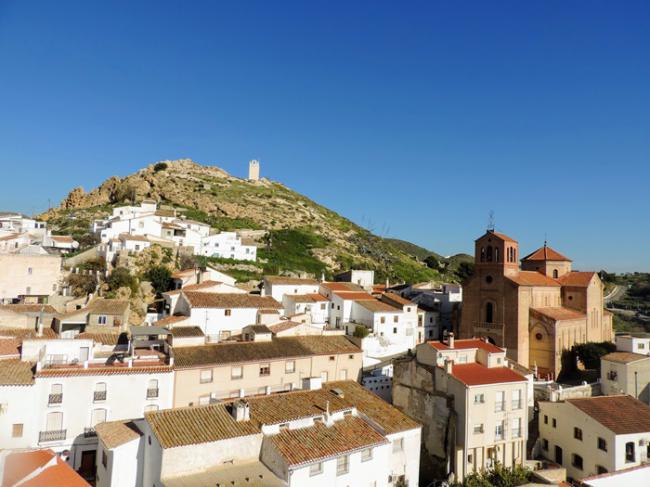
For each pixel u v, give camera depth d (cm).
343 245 18538
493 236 8194
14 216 15062
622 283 17975
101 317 6388
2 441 4088
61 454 4303
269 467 3469
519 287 7712
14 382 4200
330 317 9269
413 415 5603
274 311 7362
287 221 19750
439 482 4822
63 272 9412
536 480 4716
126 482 3538
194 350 5531
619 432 4731
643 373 6212
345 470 3669
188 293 7175
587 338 8250
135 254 10388
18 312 6328
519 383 5212
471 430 4888
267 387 5109
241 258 13488
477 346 5800
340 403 4356
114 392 4622
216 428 3541
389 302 9494
